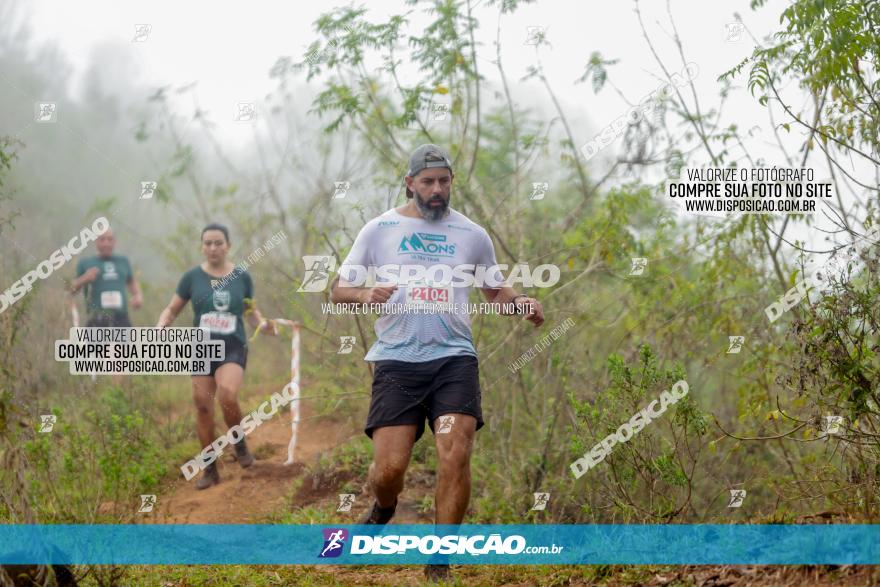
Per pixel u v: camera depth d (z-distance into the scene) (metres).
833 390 7.24
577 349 11.30
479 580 7.71
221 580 7.75
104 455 9.05
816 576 6.07
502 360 11.01
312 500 10.45
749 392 9.87
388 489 7.77
